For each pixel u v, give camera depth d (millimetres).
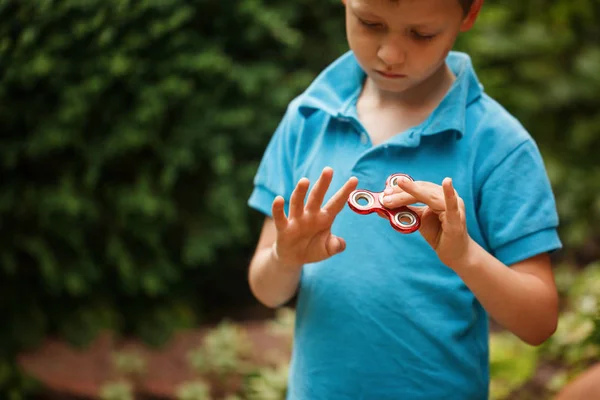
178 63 3012
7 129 2936
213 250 3393
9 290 3195
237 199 3287
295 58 3404
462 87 1427
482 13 4219
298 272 1463
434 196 1231
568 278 3555
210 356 2859
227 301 3756
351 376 1431
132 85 2943
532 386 2547
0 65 2676
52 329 3252
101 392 2824
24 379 2859
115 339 3232
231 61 3197
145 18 2889
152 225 3199
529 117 4402
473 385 1455
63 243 3152
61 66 2803
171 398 2834
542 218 1396
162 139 3146
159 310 3357
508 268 1353
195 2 3084
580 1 4434
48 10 2621
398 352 1408
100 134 3021
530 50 4375
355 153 1448
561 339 2465
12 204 3000
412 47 1303
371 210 1275
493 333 3143
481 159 1414
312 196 1286
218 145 3154
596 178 4266
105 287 3344
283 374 2686
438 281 1400
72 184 3018
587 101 4410
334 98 1509
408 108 1459
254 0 3109
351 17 1339
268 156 1593
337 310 1433
